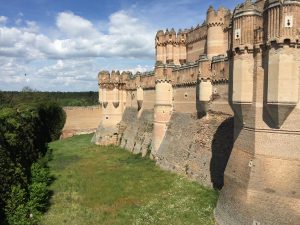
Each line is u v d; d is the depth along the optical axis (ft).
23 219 96.78
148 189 127.65
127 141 227.81
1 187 99.25
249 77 81.25
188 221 93.40
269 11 73.97
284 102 72.33
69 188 133.80
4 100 329.93
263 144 78.23
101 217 103.86
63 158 194.49
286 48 71.82
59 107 307.78
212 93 135.74
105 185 135.85
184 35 226.79
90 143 254.06
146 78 211.41
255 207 76.84
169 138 165.78
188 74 156.35
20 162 130.41
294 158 74.43
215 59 133.39
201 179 127.34
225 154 119.65
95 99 518.78
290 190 73.67
